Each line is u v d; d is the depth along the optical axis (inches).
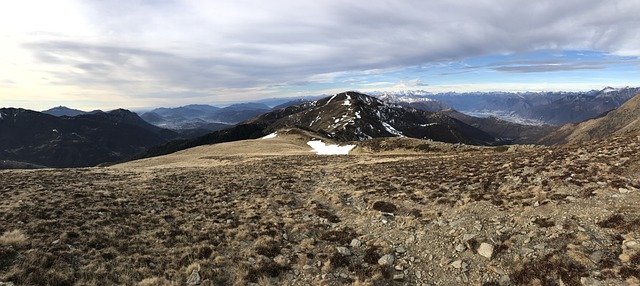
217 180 1625.2
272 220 1028.5
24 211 1002.1
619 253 641.0
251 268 750.5
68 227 901.2
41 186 1407.5
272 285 707.4
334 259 778.8
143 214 1071.6
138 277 704.4
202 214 1091.9
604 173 990.4
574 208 820.0
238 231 937.5
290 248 853.8
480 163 1504.7
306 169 1914.4
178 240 880.9
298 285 706.2
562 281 607.2
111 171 2004.2
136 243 848.9
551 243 706.2
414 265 745.6
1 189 1320.1
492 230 807.1
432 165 1641.2
